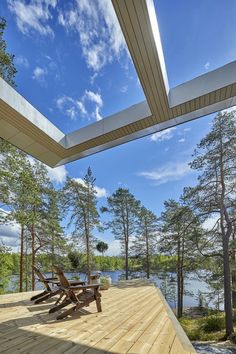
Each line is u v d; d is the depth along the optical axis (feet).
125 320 10.19
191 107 12.44
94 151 16.46
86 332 8.59
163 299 15.40
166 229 53.57
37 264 47.65
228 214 37.50
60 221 50.96
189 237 40.83
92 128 15.08
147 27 8.48
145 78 10.61
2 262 29.94
